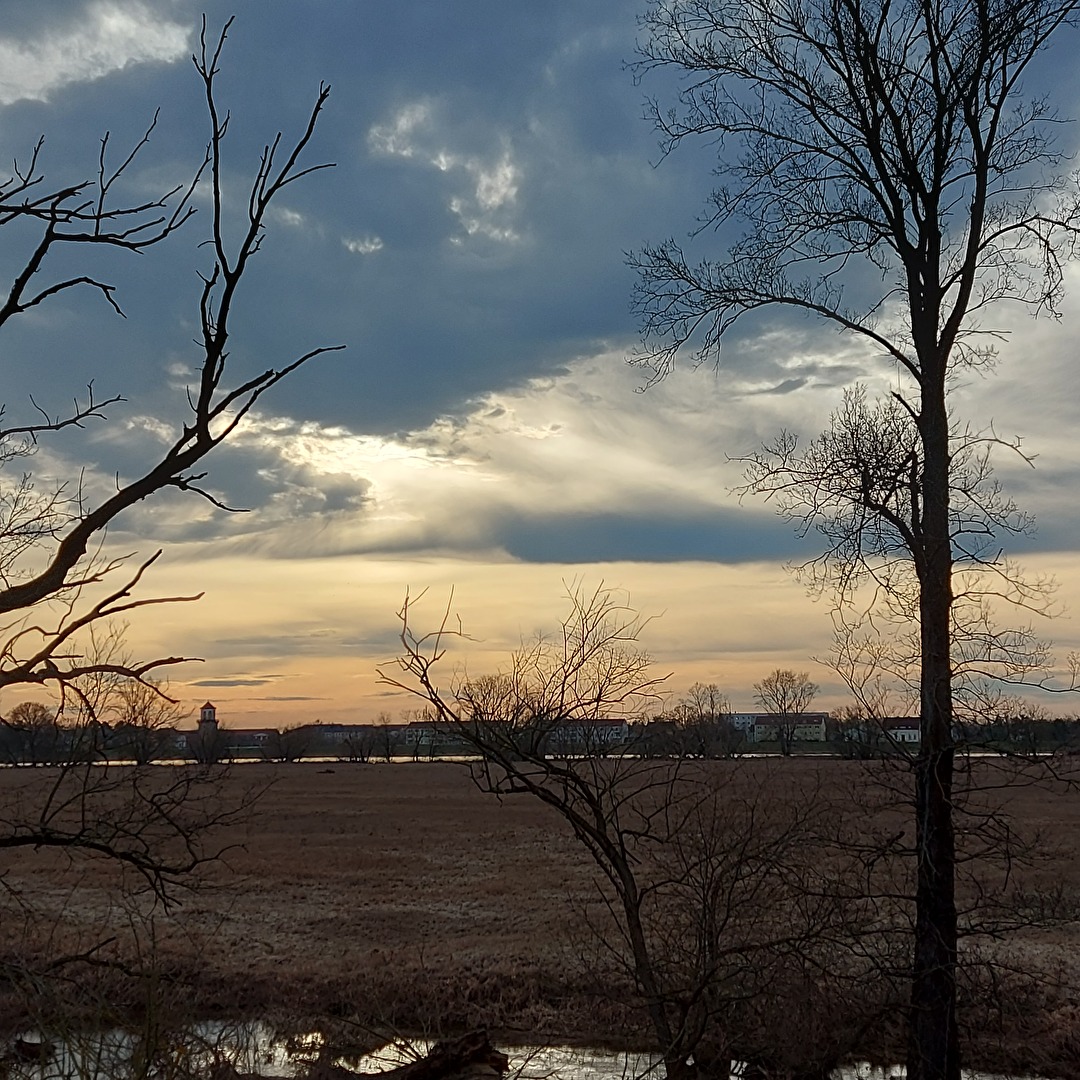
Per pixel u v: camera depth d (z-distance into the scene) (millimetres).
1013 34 11633
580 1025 13906
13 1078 6918
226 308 4090
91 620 4566
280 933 20578
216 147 4090
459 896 24812
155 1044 6797
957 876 12023
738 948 10078
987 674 10969
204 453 4168
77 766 8250
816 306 12961
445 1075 11648
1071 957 17594
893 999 11148
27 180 4305
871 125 12492
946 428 12023
